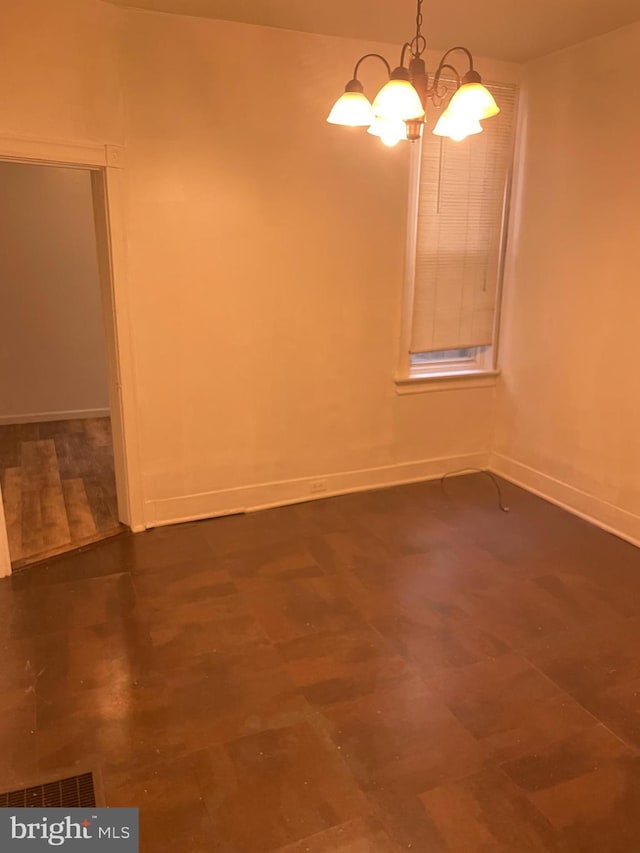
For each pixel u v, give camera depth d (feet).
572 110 12.09
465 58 12.42
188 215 11.14
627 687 7.93
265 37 10.97
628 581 10.39
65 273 17.97
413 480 14.52
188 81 10.63
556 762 6.78
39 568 10.56
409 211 12.85
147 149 10.61
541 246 13.16
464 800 6.29
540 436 13.74
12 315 17.75
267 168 11.53
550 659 8.43
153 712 7.40
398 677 8.04
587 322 12.32
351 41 11.55
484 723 7.31
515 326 14.10
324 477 13.57
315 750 6.88
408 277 13.20
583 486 12.78
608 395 12.04
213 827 5.97
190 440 12.14
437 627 9.09
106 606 9.50
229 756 6.79
